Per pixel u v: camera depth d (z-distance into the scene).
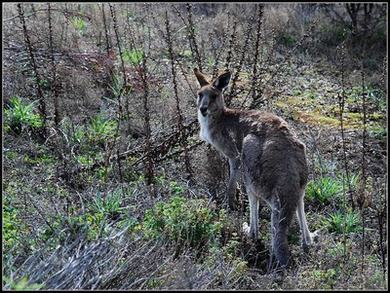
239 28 11.91
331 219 6.92
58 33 10.60
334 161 8.38
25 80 9.34
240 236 6.34
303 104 10.52
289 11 14.52
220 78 7.08
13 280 4.56
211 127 7.05
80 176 7.34
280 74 11.38
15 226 6.05
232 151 6.85
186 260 5.41
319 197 7.40
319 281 5.38
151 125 8.59
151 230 5.93
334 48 13.79
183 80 9.88
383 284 5.42
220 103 7.02
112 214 6.40
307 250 6.16
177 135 7.92
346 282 5.47
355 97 11.12
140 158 7.76
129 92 8.80
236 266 5.55
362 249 6.10
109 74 9.61
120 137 8.18
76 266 4.67
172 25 11.91
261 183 6.05
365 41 13.99
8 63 9.67
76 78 9.40
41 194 6.94
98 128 8.45
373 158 8.68
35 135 8.33
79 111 8.95
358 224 6.86
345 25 14.51
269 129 6.27
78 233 5.43
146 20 11.80
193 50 9.79
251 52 10.60
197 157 7.88
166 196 7.04
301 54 13.02
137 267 5.01
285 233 5.79
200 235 6.08
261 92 7.89
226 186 7.36
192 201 6.51
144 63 7.88
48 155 7.89
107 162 7.45
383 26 14.58
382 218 6.64
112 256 5.01
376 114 10.42
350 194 7.27
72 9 12.32
